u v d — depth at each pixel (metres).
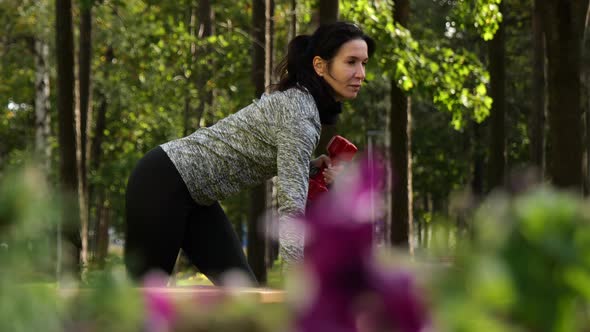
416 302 0.49
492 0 22.16
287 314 0.51
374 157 0.55
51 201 0.65
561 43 15.60
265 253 21.78
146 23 33.72
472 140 42.06
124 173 39.81
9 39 38.53
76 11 32.28
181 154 4.23
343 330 0.49
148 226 4.20
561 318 0.50
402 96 21.25
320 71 4.24
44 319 0.62
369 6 20.06
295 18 27.77
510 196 0.55
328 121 4.33
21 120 45.22
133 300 0.66
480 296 0.50
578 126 15.56
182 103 33.53
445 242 0.55
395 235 20.89
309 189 4.25
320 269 0.50
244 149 4.18
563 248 0.51
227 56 29.41
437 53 22.31
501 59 26.53
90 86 24.16
